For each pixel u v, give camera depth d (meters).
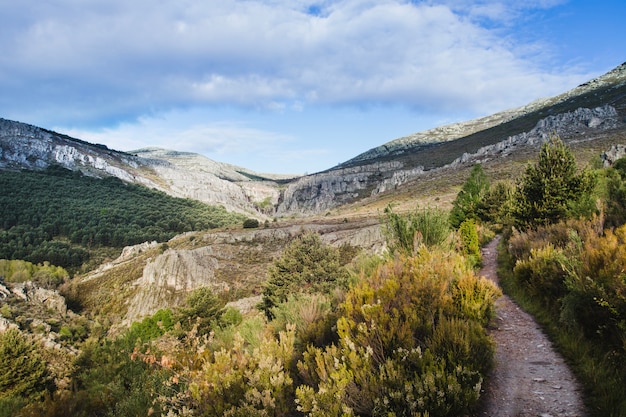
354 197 178.12
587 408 3.61
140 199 163.12
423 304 5.76
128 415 6.11
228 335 8.05
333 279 19.55
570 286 5.60
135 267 69.00
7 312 41.34
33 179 153.75
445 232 11.24
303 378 4.80
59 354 33.00
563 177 15.11
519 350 5.50
